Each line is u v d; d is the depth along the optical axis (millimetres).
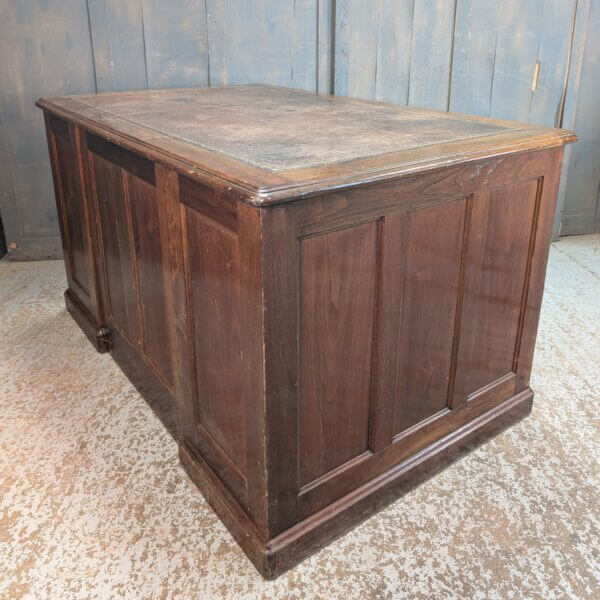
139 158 1759
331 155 1484
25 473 1847
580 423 2096
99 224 2258
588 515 1700
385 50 3299
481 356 1879
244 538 1554
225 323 1449
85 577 1502
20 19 2939
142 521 1677
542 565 1540
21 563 1537
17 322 2766
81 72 3074
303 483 1531
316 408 1485
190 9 3053
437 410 1828
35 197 3295
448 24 3318
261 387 1346
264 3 3123
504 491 1788
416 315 1627
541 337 2666
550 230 1885
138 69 3107
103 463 1896
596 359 2500
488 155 1562
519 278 1883
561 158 1812
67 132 2336
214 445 1675
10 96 3068
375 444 1656
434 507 1729
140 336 2121
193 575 1513
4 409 2148
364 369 1558
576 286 3170
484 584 1487
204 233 1438
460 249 1662
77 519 1679
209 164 1377
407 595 1457
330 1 3180
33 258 3416
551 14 3361
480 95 3514
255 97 2576
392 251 1469
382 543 1609
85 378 2350
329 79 3346
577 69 3484
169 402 1992
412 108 2281
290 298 1303
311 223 1278
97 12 2975
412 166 1407
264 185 1196
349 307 1451
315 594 1462
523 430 2059
